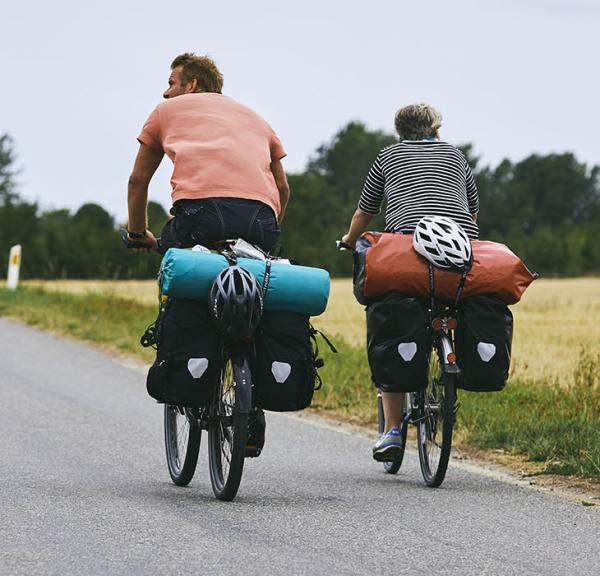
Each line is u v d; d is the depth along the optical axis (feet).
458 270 46.65
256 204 45.55
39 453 54.85
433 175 51.13
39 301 164.04
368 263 47.42
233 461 42.83
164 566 32.89
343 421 72.43
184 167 45.55
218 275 42.32
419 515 41.93
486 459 57.57
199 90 49.03
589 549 36.96
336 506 43.52
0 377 88.38
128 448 57.67
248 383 42.80
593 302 265.13
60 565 32.83
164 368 43.34
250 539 36.83
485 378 47.67
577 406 66.28
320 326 163.02
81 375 92.43
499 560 34.99
